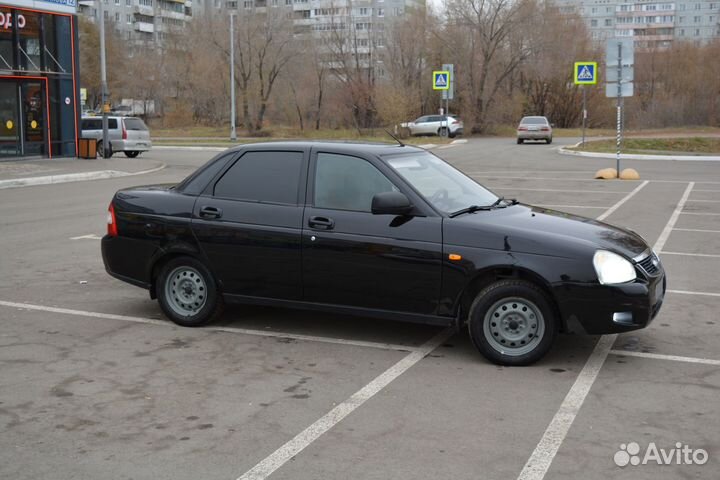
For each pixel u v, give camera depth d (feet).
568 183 70.23
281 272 21.67
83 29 244.83
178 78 225.15
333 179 21.59
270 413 16.58
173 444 14.98
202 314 23.03
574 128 224.74
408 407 16.90
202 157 110.83
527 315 19.45
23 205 55.01
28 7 89.76
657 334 22.71
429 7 204.23
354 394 17.72
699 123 183.52
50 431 15.64
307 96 195.52
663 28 483.51
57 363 20.03
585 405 17.01
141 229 23.45
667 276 30.99
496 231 19.74
